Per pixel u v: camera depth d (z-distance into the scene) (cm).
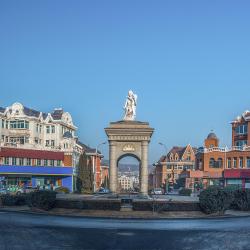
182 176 12300
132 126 5644
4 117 9319
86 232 2683
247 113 10219
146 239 2455
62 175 9450
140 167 5684
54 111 10775
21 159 8750
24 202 4725
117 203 3897
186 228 2964
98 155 13162
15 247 2139
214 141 12162
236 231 2839
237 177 9469
